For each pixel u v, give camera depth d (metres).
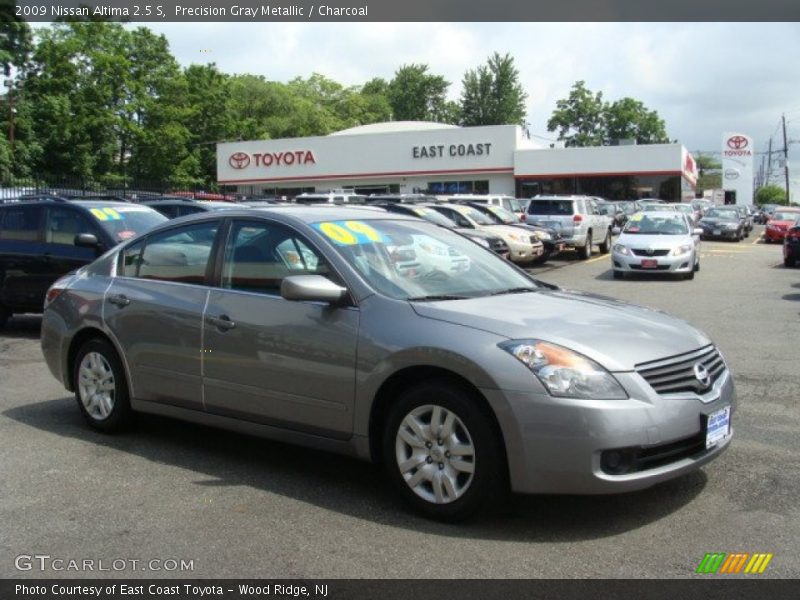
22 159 43.94
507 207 27.47
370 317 4.49
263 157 52.09
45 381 7.97
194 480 4.98
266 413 4.92
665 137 100.81
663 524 4.18
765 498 4.53
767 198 131.88
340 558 3.84
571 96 98.69
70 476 5.07
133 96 51.91
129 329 5.66
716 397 4.33
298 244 4.98
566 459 3.88
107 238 10.52
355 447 4.55
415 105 107.00
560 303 4.76
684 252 17.95
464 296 4.80
